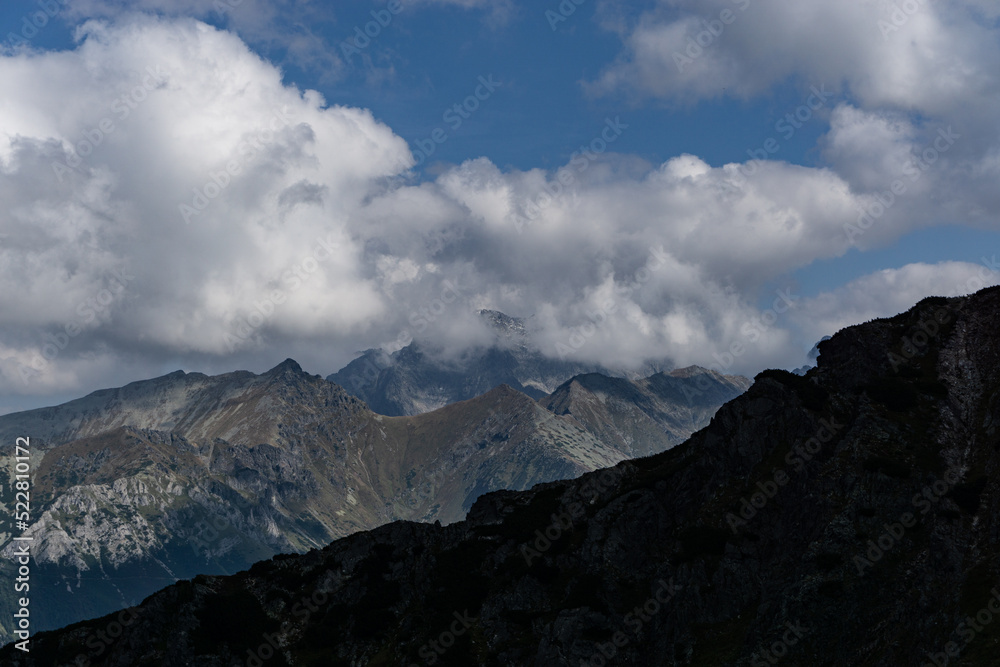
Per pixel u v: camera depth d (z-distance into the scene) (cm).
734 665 12188
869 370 15500
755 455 15275
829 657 11719
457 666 14688
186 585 17312
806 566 12594
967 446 13462
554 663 13938
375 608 16925
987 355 14888
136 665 16025
